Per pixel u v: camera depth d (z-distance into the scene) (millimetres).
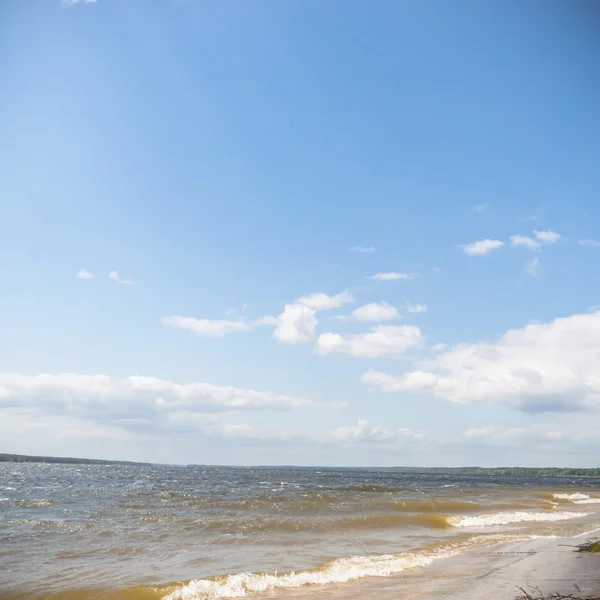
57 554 17969
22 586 13633
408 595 12438
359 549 20141
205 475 131500
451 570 15773
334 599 12367
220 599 12922
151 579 14617
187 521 26828
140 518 27938
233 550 19375
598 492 80312
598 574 14320
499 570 15227
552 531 26312
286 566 16641
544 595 11750
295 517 29562
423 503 38219
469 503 40469
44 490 53156
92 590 13320
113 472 141125
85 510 32094
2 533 22172
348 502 39375
